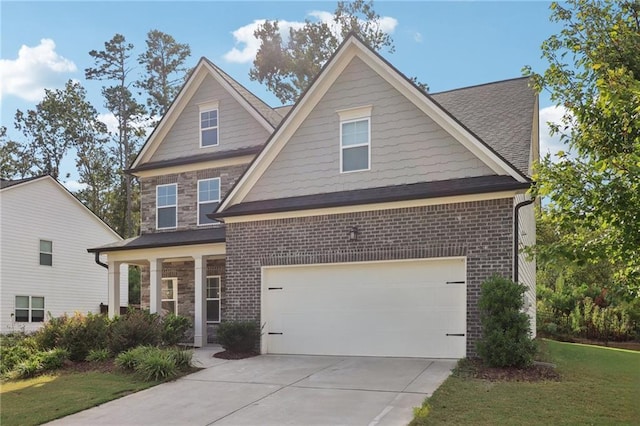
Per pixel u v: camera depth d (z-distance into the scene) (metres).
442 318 12.16
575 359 13.28
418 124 13.34
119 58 44.53
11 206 24.98
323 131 14.52
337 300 13.41
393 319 12.70
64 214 27.83
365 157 13.94
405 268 12.69
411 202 12.45
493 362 10.51
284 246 14.05
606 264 16.05
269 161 15.11
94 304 29.17
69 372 12.31
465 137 12.62
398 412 8.12
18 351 13.42
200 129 19.69
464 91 18.22
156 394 10.09
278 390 9.93
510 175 11.91
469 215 11.93
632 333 20.88
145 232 19.89
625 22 9.80
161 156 20.31
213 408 8.98
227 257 14.80
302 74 36.09
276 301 14.15
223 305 18.20
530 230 17.05
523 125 14.56
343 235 13.30
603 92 6.47
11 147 44.97
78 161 45.16
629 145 6.96
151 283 17.41
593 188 6.33
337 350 13.27
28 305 25.39
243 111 19.02
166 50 45.41
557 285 24.55
